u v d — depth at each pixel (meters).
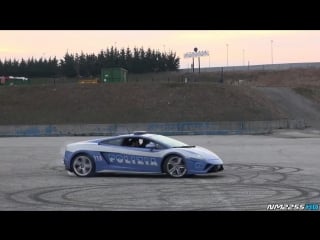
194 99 92.19
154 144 21.95
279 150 37.97
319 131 70.75
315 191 17.05
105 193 17.09
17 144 49.97
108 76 117.81
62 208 14.10
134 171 22.02
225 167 26.00
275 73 179.50
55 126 74.44
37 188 18.69
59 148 43.31
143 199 15.62
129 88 100.00
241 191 17.19
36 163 29.69
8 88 105.38
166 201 15.14
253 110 87.19
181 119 85.69
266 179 20.78
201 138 57.50
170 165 21.62
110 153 22.36
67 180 21.27
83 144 22.88
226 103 89.94
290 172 23.48
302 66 190.62
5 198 16.19
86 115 91.06
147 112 89.75
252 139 54.72
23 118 91.19
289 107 93.50
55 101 98.00
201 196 16.09
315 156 32.56
